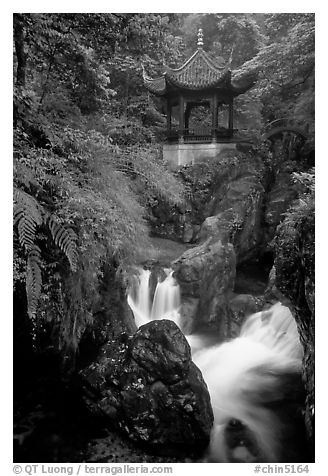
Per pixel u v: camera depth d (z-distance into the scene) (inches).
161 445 251.0
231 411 295.0
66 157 260.2
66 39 302.0
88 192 250.1
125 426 254.5
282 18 667.4
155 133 675.4
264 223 584.7
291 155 654.5
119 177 287.3
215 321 444.1
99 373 275.6
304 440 264.7
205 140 639.8
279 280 314.2
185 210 569.6
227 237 526.3
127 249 296.7
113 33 327.0
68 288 276.7
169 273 458.6
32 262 203.6
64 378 297.0
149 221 547.5
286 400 307.3
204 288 443.2
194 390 259.8
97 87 360.2
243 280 557.0
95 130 313.1
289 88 684.7
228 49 891.4
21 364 293.4
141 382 259.9
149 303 455.8
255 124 768.3
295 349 378.0
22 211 195.9
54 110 293.6
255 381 337.4
